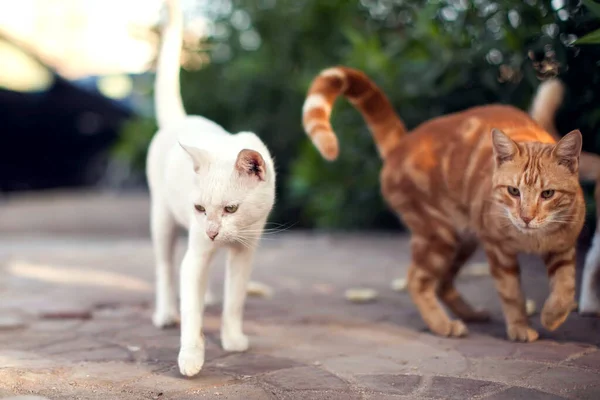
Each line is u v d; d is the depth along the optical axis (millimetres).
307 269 1613
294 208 2594
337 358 959
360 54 2049
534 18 1241
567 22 1180
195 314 922
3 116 3234
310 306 1250
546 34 1243
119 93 3736
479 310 1151
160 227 1109
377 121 1168
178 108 1221
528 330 1024
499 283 1032
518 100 1449
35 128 3381
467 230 1072
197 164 913
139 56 3613
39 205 3172
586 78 1247
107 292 1374
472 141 1050
